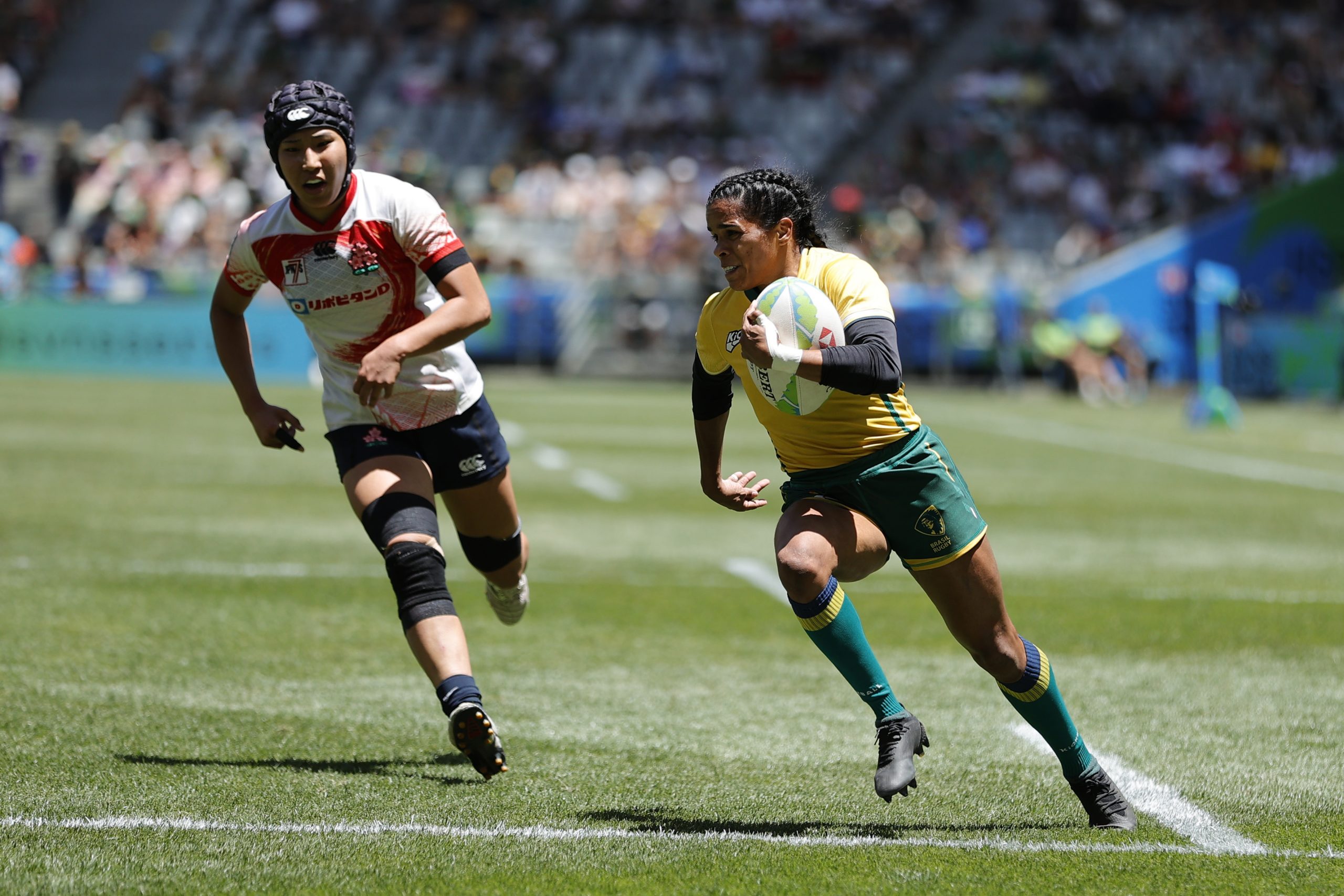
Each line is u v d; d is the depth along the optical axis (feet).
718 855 44.09
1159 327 319.47
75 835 44.04
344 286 52.21
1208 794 52.44
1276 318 303.48
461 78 397.39
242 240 52.70
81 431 187.42
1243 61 402.52
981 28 407.44
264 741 56.65
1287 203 318.65
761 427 230.27
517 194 364.38
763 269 45.91
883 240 338.54
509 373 330.13
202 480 144.36
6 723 57.26
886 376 43.52
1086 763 48.57
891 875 42.60
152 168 361.30
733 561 107.45
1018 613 89.71
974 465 179.73
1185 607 92.58
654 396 283.18
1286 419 260.83
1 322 306.55
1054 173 370.12
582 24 406.82
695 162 375.04
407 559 49.47
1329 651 80.12
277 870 41.42
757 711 64.18
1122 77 391.65
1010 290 319.06
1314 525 133.59
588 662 73.51
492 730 46.73
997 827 48.24
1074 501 147.74
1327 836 47.52
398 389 54.65
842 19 408.46
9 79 395.96
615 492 145.59
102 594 86.07
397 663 71.72
